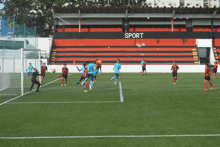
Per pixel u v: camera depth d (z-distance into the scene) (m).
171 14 49.41
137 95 15.05
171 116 9.45
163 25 52.94
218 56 45.72
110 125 8.20
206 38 46.59
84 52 45.62
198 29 52.81
